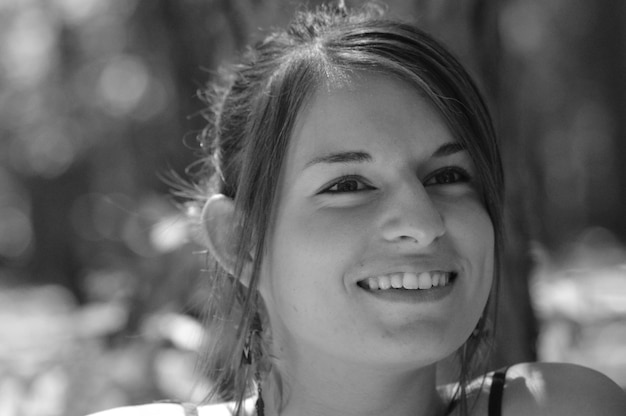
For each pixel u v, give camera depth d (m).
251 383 2.32
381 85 2.07
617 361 4.19
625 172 13.48
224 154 2.36
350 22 2.28
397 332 1.95
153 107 10.06
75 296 11.82
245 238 2.13
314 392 2.13
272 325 2.22
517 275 3.19
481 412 2.15
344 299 1.98
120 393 3.29
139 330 3.68
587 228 13.76
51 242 16.95
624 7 12.94
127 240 4.36
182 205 3.53
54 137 16.34
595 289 4.55
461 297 2.03
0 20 12.95
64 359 3.66
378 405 2.09
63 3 11.98
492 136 2.20
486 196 2.15
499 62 3.30
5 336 7.44
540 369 2.20
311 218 2.02
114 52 12.01
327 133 2.04
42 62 13.59
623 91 13.22
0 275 18.72
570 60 13.41
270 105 2.13
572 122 13.95
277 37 2.34
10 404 3.39
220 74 3.14
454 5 3.17
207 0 3.45
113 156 14.00
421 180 2.07
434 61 2.12
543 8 12.50
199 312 3.51
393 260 1.95
